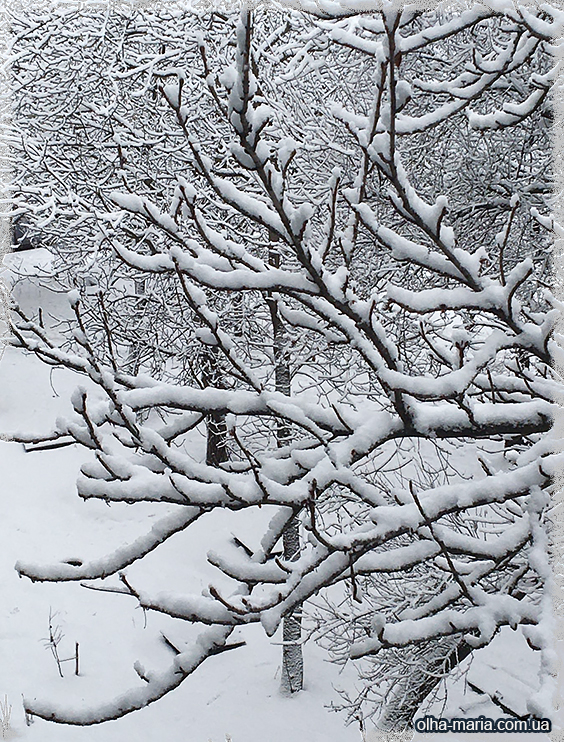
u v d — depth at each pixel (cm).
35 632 1057
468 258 313
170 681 331
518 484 326
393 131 279
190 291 322
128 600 1124
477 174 762
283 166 269
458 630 304
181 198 307
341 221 735
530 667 862
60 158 970
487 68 440
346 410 361
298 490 320
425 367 796
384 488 730
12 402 1535
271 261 756
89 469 333
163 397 340
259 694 980
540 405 345
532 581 602
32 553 1200
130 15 883
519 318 329
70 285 1023
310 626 1048
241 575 321
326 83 772
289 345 836
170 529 327
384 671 743
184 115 267
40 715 327
